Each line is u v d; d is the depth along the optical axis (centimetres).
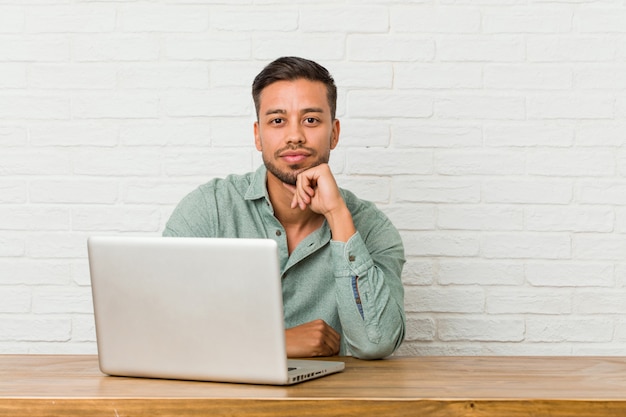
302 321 189
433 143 239
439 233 239
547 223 239
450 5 239
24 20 239
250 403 110
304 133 175
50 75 240
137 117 239
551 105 240
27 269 238
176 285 125
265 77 177
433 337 238
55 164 239
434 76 239
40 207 239
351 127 238
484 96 239
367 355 157
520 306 239
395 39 239
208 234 191
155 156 238
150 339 129
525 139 240
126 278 129
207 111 238
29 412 112
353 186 238
